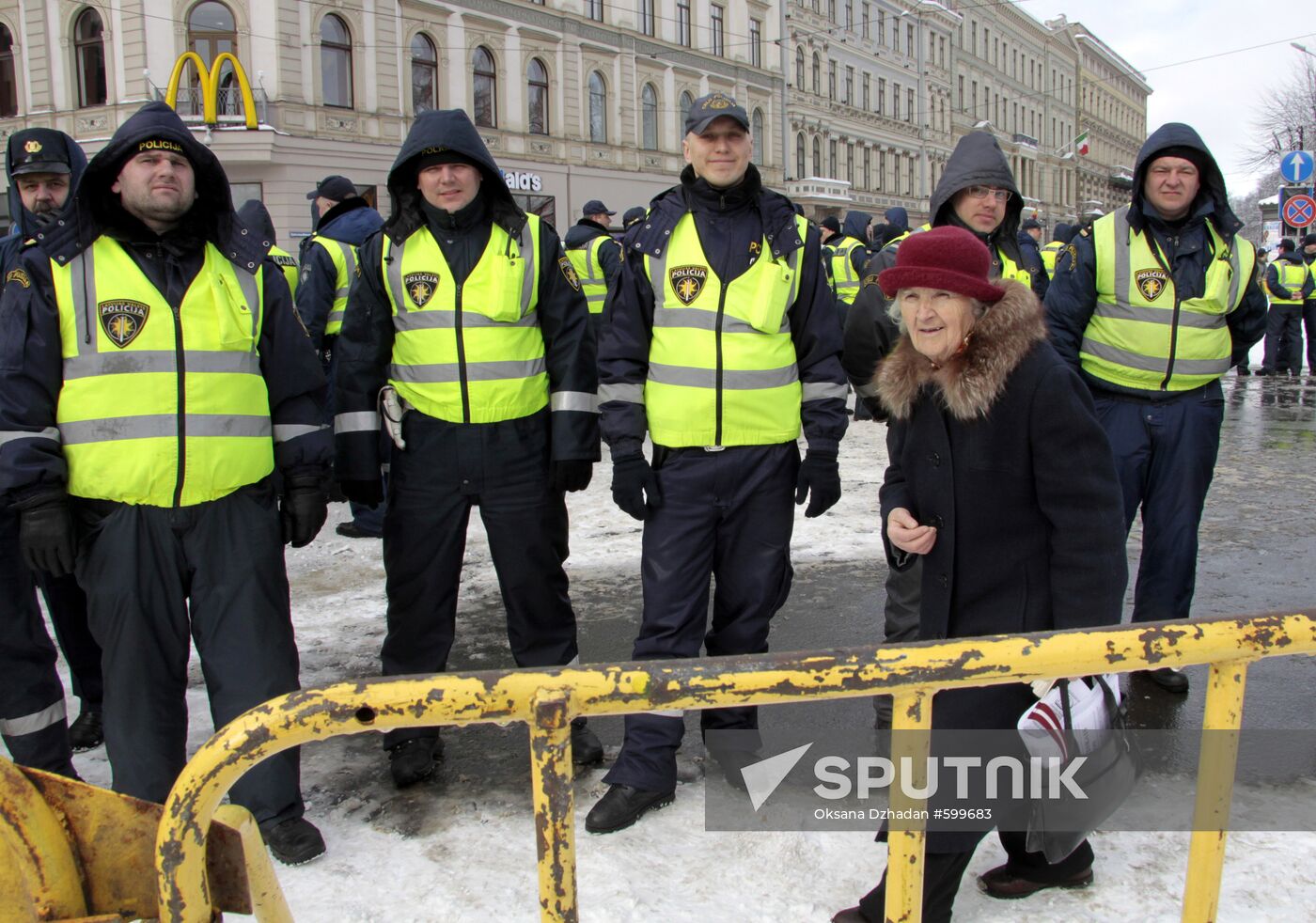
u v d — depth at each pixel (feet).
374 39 79.71
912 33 170.50
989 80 206.69
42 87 77.56
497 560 11.32
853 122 151.02
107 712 9.14
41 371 8.79
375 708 5.33
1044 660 5.67
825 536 20.95
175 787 5.34
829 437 10.57
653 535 10.60
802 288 10.58
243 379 9.37
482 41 88.02
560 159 96.37
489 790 10.81
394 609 11.35
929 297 7.42
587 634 15.85
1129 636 5.74
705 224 10.46
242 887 5.66
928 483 7.92
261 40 73.87
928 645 5.66
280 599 9.58
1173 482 13.09
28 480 8.58
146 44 73.61
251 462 9.37
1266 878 8.80
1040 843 7.94
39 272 8.83
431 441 10.92
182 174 8.83
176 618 9.24
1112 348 13.03
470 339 10.77
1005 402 7.43
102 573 9.00
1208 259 12.66
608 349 10.63
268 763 9.40
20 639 10.29
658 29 108.47
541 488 11.21
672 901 8.66
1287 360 52.13
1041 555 7.77
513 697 5.36
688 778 10.93
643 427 10.59
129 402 8.89
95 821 5.82
